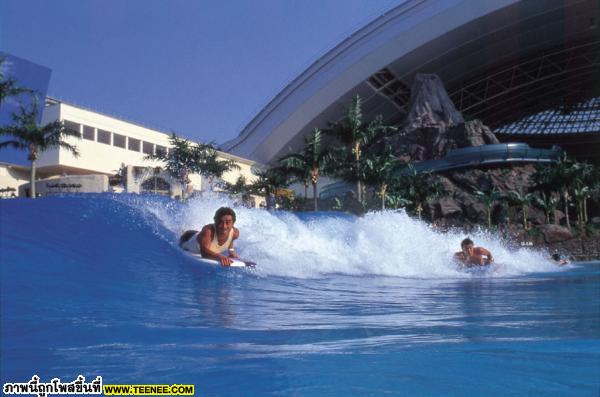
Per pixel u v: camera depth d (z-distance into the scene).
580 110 95.19
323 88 73.12
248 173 55.28
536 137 101.94
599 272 10.35
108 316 2.72
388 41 70.31
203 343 2.20
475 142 55.53
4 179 41.38
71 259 4.35
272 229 7.59
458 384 1.54
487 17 67.62
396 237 9.36
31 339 2.14
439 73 77.62
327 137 74.94
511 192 49.00
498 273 8.91
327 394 1.44
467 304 4.02
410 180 45.34
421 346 2.17
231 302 3.66
